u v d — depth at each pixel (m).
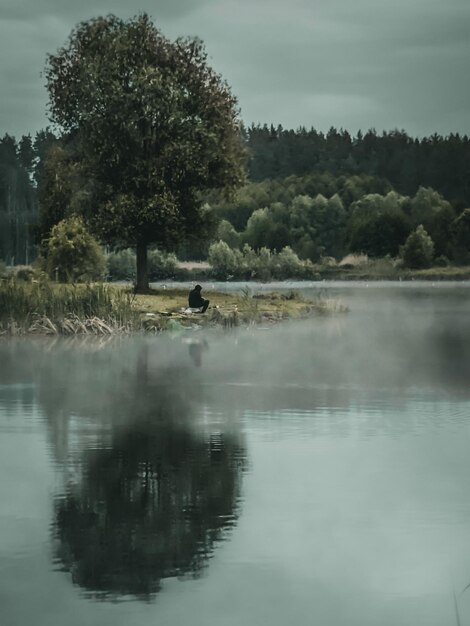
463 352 50.53
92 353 49.75
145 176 86.31
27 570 14.97
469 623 13.17
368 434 25.97
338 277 189.12
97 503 18.72
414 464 22.12
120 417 28.92
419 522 17.44
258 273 179.38
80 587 14.30
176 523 17.38
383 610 13.58
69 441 25.06
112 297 68.31
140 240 89.06
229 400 32.56
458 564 15.25
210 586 14.38
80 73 86.44
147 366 43.53
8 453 23.42
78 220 93.69
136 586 14.34
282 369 42.44
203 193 91.56
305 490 19.73
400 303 102.19
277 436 25.75
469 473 21.19
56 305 64.69
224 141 88.31
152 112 85.69
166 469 21.67
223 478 20.83
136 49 86.88
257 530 16.97
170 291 90.12
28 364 44.16
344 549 15.97
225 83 88.50
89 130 86.69
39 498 19.09
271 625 13.09
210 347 53.44
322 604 13.74
